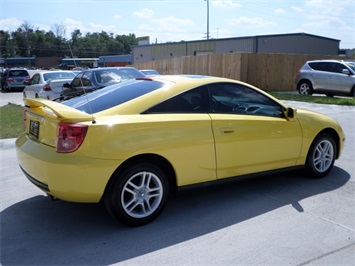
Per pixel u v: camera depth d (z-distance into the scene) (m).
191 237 3.41
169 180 3.83
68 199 3.32
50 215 3.91
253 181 4.98
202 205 4.16
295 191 4.60
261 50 32.34
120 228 3.59
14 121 10.06
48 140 3.47
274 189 4.68
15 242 3.32
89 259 3.04
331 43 38.75
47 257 3.07
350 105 13.15
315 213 3.94
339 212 3.96
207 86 4.06
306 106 12.76
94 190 3.30
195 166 3.82
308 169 4.98
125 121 3.43
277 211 3.99
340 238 3.38
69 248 3.21
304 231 3.52
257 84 18.23
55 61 82.88
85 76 9.67
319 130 4.91
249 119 4.22
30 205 4.18
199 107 3.95
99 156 3.26
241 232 3.50
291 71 19.23
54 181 3.26
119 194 3.44
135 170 3.50
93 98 4.01
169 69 23.47
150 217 3.67
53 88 12.14
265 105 4.53
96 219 3.80
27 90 14.71
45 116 3.53
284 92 18.02
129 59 59.72
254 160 4.29
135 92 3.89
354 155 6.34
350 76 14.85
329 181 4.98
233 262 2.98
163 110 3.72
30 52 89.38
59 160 3.22
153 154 3.55
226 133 3.99
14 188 4.74
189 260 3.02
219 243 3.29
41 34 90.50
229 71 18.14
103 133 3.30
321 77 15.70
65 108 3.41
